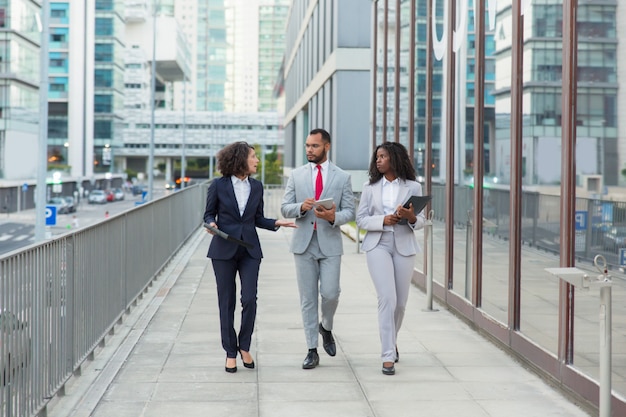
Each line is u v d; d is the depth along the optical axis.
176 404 5.67
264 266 14.49
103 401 5.73
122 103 124.69
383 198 6.64
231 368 6.56
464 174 8.96
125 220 8.90
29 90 80.25
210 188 6.52
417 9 11.72
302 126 46.09
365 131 26.14
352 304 10.10
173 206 15.67
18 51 75.50
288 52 63.12
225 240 6.48
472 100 8.64
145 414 5.43
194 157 163.00
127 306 9.01
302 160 46.31
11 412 4.35
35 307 4.90
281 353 7.30
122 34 122.50
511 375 6.51
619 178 5.06
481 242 8.25
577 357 5.72
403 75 12.85
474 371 6.63
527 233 6.79
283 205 6.62
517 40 7.01
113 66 114.75
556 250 6.10
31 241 45.66
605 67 5.29
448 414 5.46
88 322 6.68
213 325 8.65
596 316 5.38
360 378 6.39
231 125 155.50
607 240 5.22
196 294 10.98
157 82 179.25
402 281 6.62
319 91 33.62
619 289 5.03
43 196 20.06
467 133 8.84
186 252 16.88
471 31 8.70
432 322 8.81
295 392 5.99
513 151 7.08
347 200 6.65
